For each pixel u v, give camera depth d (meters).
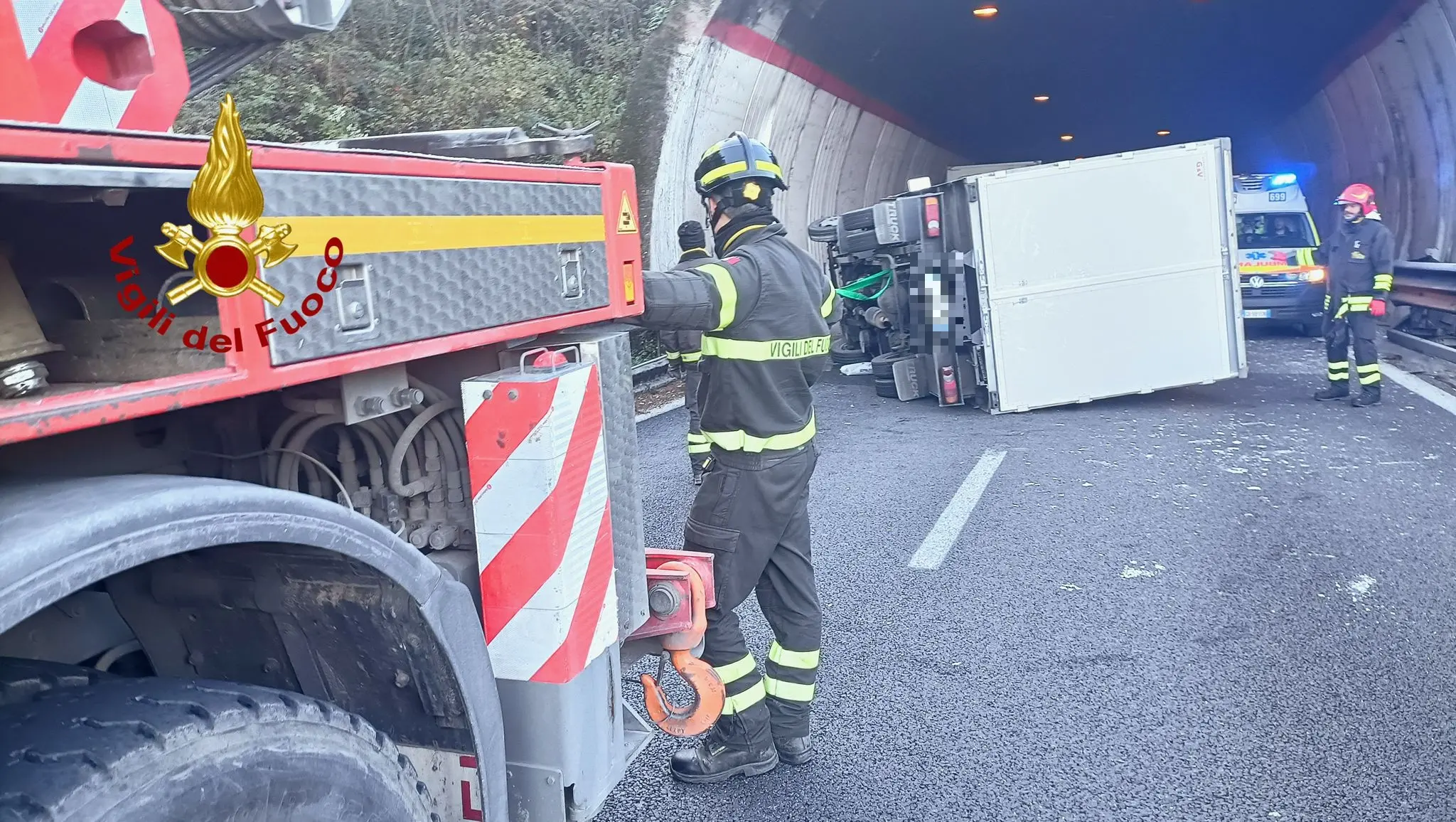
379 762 1.68
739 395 3.16
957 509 6.71
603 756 2.38
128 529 1.27
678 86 12.09
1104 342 10.10
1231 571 5.32
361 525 1.68
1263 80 23.91
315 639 1.92
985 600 5.07
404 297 1.75
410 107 10.94
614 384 2.43
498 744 2.04
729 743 3.47
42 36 1.51
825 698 4.07
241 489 1.46
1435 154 17.86
